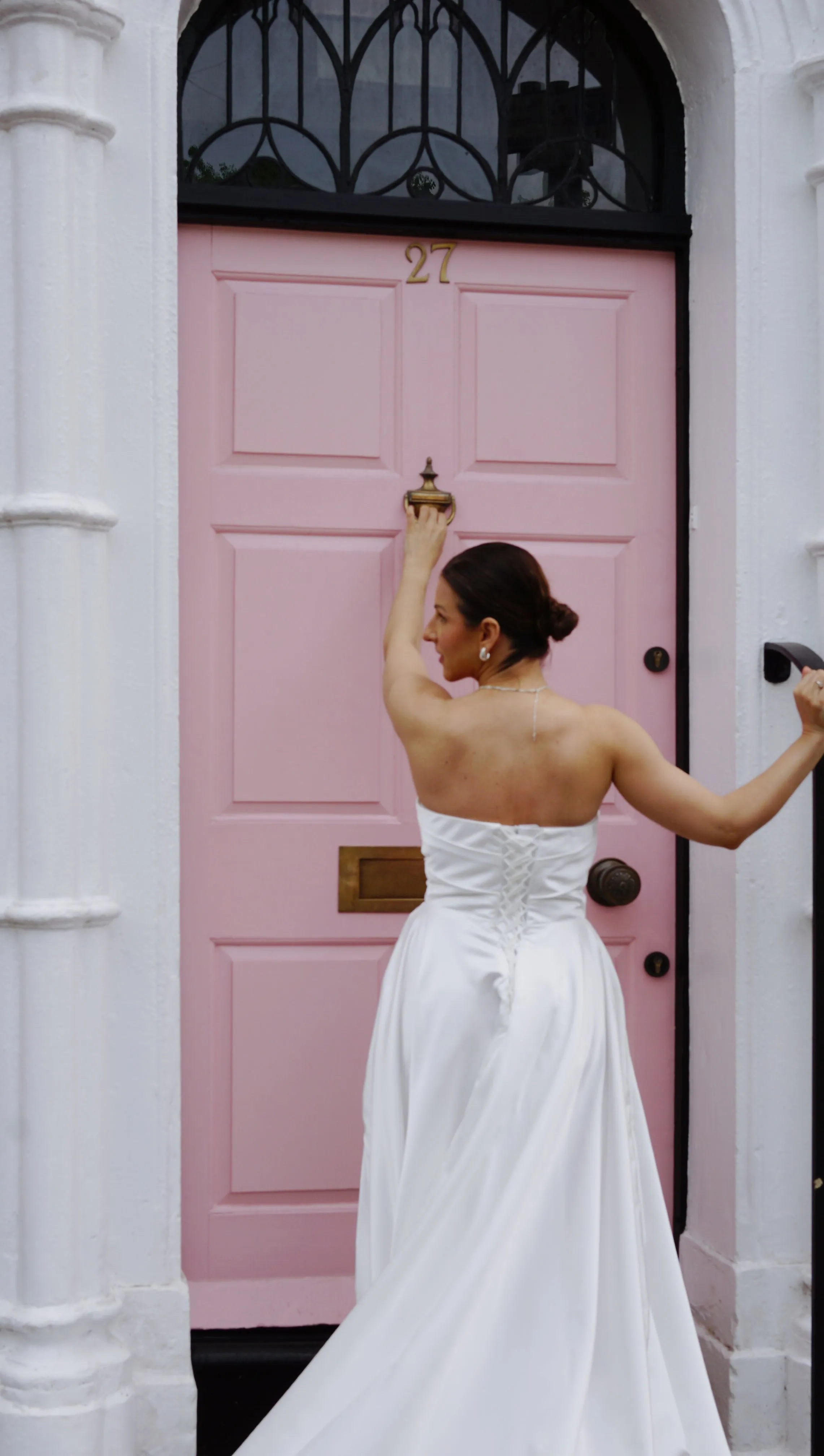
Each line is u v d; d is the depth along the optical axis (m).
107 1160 2.37
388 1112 2.13
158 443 2.39
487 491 2.76
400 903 2.72
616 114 2.83
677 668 2.81
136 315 2.38
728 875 2.60
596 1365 1.98
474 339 2.76
